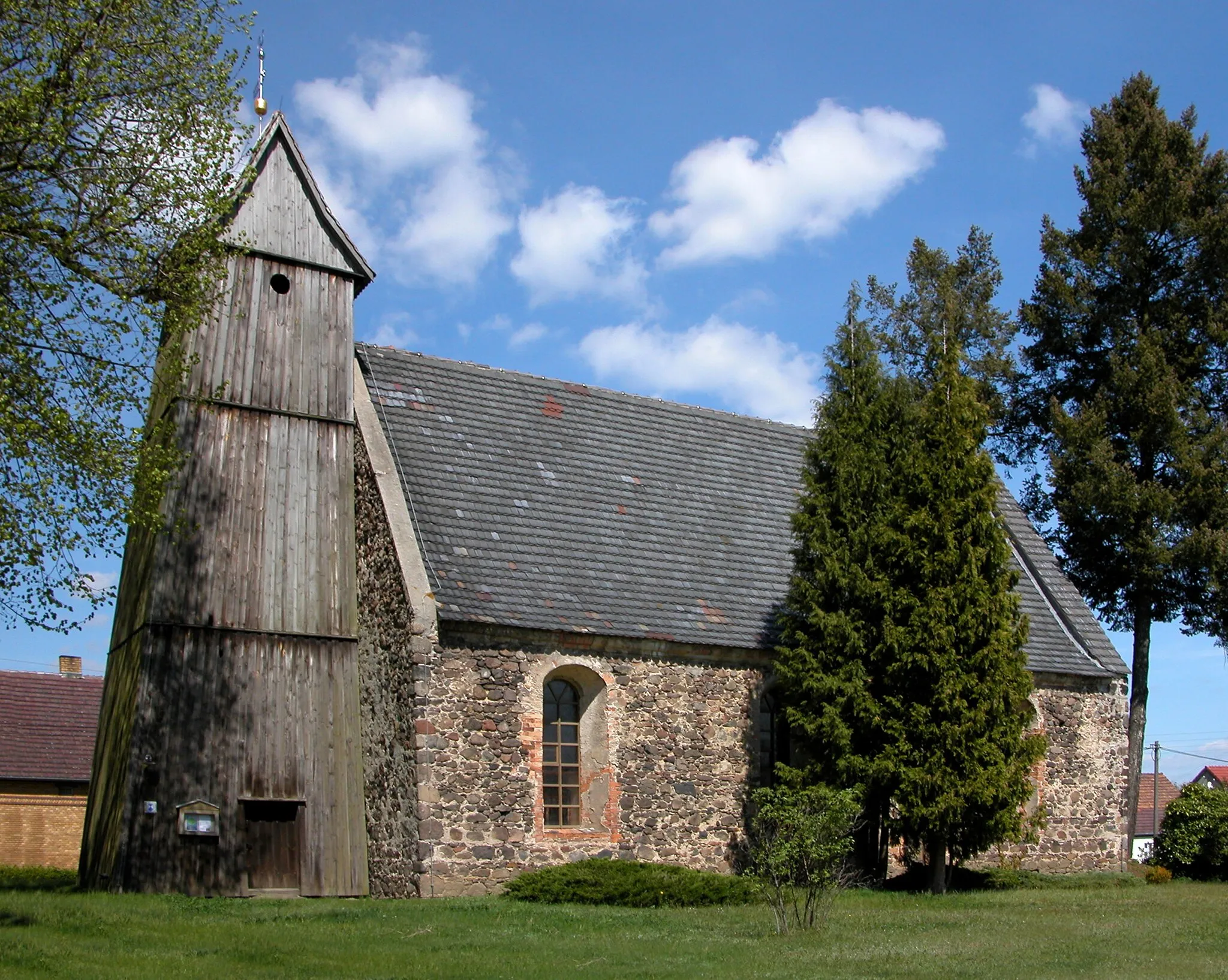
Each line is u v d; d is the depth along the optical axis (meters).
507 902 17.41
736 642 22.34
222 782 18.83
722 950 13.45
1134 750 31.59
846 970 12.20
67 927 13.71
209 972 11.48
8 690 36.66
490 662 19.75
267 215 22.05
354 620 20.75
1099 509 30.72
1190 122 33.25
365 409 21.95
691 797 21.42
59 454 15.83
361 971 11.74
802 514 22.58
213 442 20.36
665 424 27.03
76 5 16.22
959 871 22.95
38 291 15.99
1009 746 21.06
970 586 21.14
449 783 18.84
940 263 39.16
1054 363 33.91
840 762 20.86
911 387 23.52
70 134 16.39
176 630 19.11
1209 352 32.19
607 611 21.42
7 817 33.97
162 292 17.45
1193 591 31.55
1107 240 32.88
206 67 17.77
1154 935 15.04
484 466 23.03
